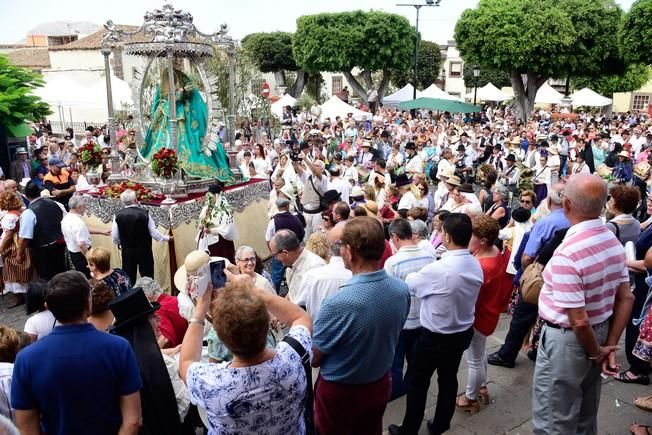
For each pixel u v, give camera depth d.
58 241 7.76
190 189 8.93
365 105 37.62
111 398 2.78
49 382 2.64
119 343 2.82
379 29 36.62
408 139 19.06
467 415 4.59
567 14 32.16
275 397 2.35
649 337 4.15
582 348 3.22
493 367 5.44
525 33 31.41
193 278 2.69
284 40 45.47
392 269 4.38
